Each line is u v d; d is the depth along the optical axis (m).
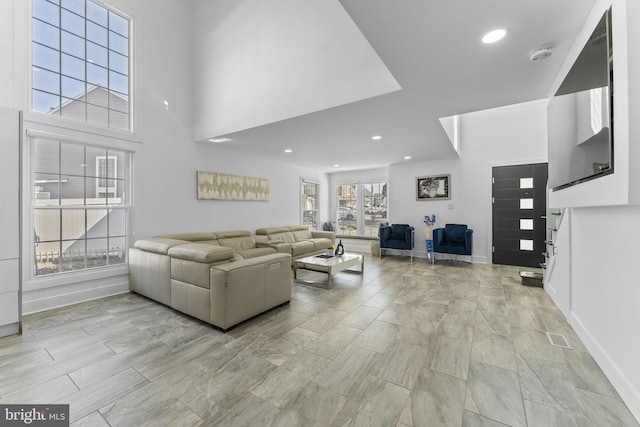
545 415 1.48
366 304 3.22
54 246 3.24
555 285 3.20
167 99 4.31
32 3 3.08
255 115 3.80
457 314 2.90
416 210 6.48
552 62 2.19
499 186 5.54
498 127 5.55
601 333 1.92
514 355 2.08
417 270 5.02
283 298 3.09
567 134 2.17
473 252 5.79
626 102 1.35
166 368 1.93
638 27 1.27
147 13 4.09
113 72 3.78
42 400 1.62
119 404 1.58
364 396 1.63
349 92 2.94
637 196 1.29
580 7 1.62
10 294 2.45
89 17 3.56
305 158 6.12
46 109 3.18
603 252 1.92
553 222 3.33
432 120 3.50
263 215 6.07
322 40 3.14
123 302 3.35
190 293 2.77
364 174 7.86
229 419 1.45
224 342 2.30
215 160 5.03
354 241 7.53
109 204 3.70
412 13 1.64
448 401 1.58
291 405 1.56
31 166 3.05
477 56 2.10
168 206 4.30
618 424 1.42
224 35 4.22
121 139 3.76
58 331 2.54
